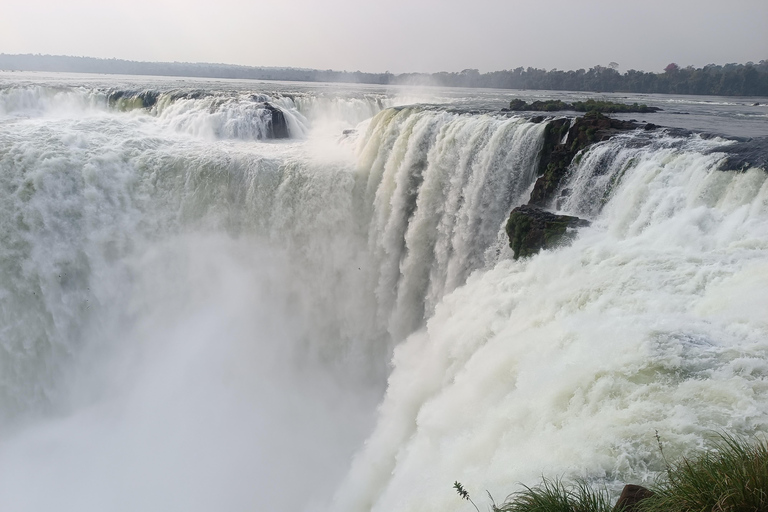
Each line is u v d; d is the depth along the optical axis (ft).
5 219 81.35
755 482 20.21
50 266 82.43
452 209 76.95
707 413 26.96
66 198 84.17
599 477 25.59
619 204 55.72
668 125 79.87
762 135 68.28
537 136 69.21
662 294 38.37
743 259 40.04
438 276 78.18
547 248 54.54
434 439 42.29
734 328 32.78
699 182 49.62
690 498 21.07
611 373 30.89
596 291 41.34
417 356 65.67
